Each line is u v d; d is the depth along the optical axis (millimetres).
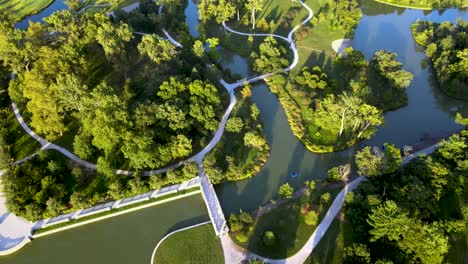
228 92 125188
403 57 145750
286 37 154375
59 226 87250
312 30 157750
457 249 80250
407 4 182250
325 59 140875
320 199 91875
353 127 111375
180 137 97000
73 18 125875
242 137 108312
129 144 92438
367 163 91750
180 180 95688
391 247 77812
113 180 94562
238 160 102438
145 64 128375
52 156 100812
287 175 100375
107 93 98875
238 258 81125
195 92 108688
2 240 84375
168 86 106500
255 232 85688
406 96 124438
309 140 108812
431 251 70562
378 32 162125
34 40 118750
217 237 85125
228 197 94875
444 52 133875
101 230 88125
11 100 119250
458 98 126188
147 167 98812
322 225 86812
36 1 182875
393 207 75188
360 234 82562
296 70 135625
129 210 90812
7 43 111875
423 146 108312
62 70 108562
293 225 87000
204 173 98500
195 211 91188
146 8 165500
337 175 95375
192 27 168250
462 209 84000
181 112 100750
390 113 120875
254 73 136375
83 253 84062
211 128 106812
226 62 144500
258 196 95125
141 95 118938
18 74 114812
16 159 101688
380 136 112688
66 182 95375
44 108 99625
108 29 121250
